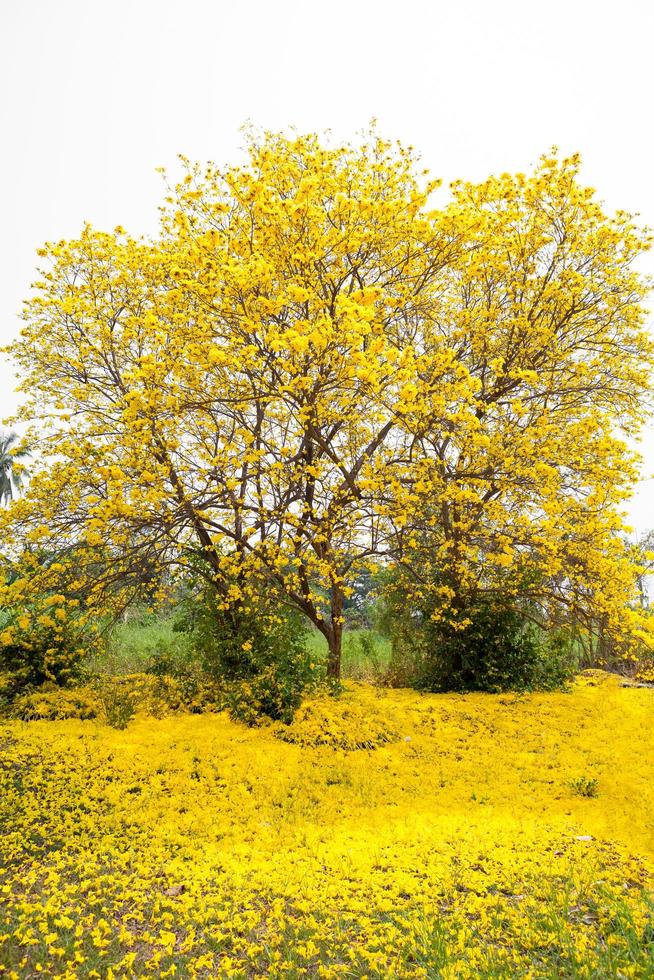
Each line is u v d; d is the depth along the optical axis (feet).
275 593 27.89
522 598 31.42
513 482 25.23
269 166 24.72
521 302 30.14
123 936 11.28
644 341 29.50
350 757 21.44
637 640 25.53
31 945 10.99
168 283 26.94
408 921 11.77
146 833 15.61
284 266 24.68
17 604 23.57
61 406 26.30
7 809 16.05
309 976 10.59
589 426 25.59
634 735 24.11
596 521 24.49
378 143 26.20
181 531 25.32
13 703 24.48
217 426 25.75
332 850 15.07
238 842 15.55
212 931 11.64
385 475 25.71
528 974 10.07
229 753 21.01
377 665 36.94
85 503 25.08
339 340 20.31
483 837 15.75
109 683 28.12
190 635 29.60
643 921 11.43
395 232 25.38
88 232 27.40
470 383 22.75
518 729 24.68
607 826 16.52
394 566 30.07
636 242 28.30
